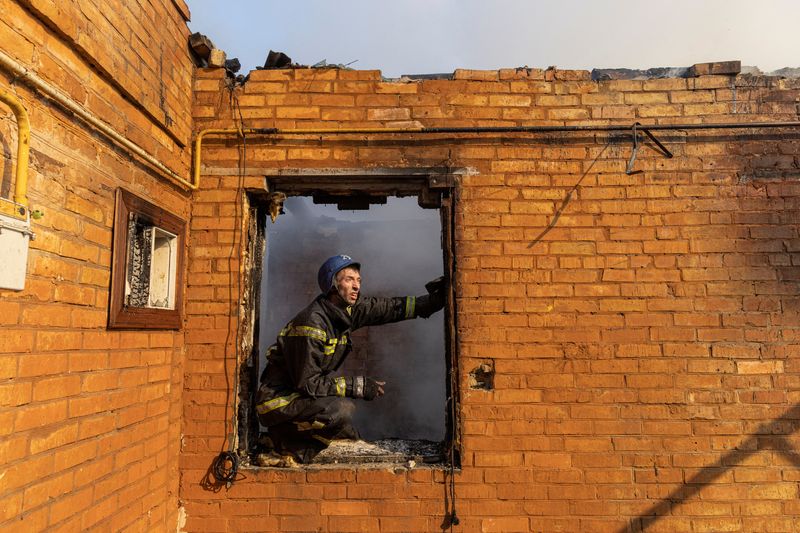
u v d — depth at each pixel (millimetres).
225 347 3502
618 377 3404
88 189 2459
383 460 3533
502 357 3439
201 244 3594
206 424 3441
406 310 3783
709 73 3689
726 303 3445
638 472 3334
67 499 2297
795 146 3594
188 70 3643
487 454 3367
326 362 3424
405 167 3619
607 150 3629
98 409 2531
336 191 3869
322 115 3686
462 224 3568
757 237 3506
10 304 1966
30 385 2074
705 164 3584
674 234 3525
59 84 2250
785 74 3795
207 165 3652
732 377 3381
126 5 2779
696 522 3289
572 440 3365
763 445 3324
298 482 3371
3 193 1935
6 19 1951
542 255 3531
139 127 2957
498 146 3645
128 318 2752
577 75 3723
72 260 2338
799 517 3271
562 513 3316
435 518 3332
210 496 3377
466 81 3719
